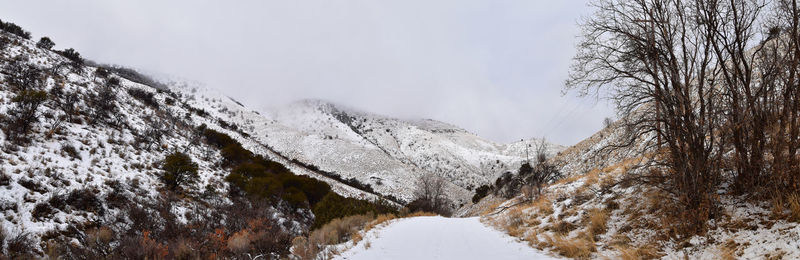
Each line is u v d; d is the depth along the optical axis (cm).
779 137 593
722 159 700
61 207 1232
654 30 753
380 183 11138
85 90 3262
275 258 931
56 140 1844
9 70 2700
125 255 868
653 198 808
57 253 929
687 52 734
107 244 1036
